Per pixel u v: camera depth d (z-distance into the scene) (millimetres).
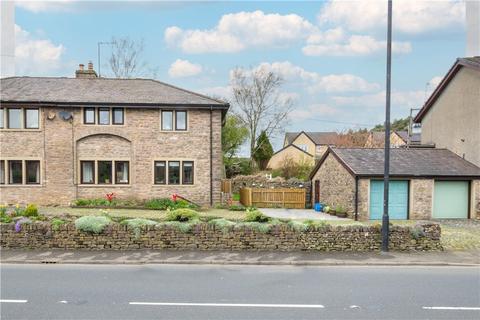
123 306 7703
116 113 24266
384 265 11172
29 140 23734
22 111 23656
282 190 28656
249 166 49594
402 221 21109
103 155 24188
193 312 7422
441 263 11258
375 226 12727
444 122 26344
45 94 24016
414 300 8172
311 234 12531
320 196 27984
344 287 9031
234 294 8477
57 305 7727
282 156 60844
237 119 50094
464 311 7578
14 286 8906
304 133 73375
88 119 24109
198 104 24141
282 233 12516
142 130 24344
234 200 30688
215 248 12484
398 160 23578
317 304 7906
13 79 26094
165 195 24516
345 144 54344
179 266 10883
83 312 7379
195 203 24609
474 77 23203
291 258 11617
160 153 24469
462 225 19453
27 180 23844
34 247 12344
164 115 24578
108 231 12367
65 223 12469
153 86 26438
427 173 21984
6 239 12352
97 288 8797
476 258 11789
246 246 12500
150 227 12445
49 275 9828
